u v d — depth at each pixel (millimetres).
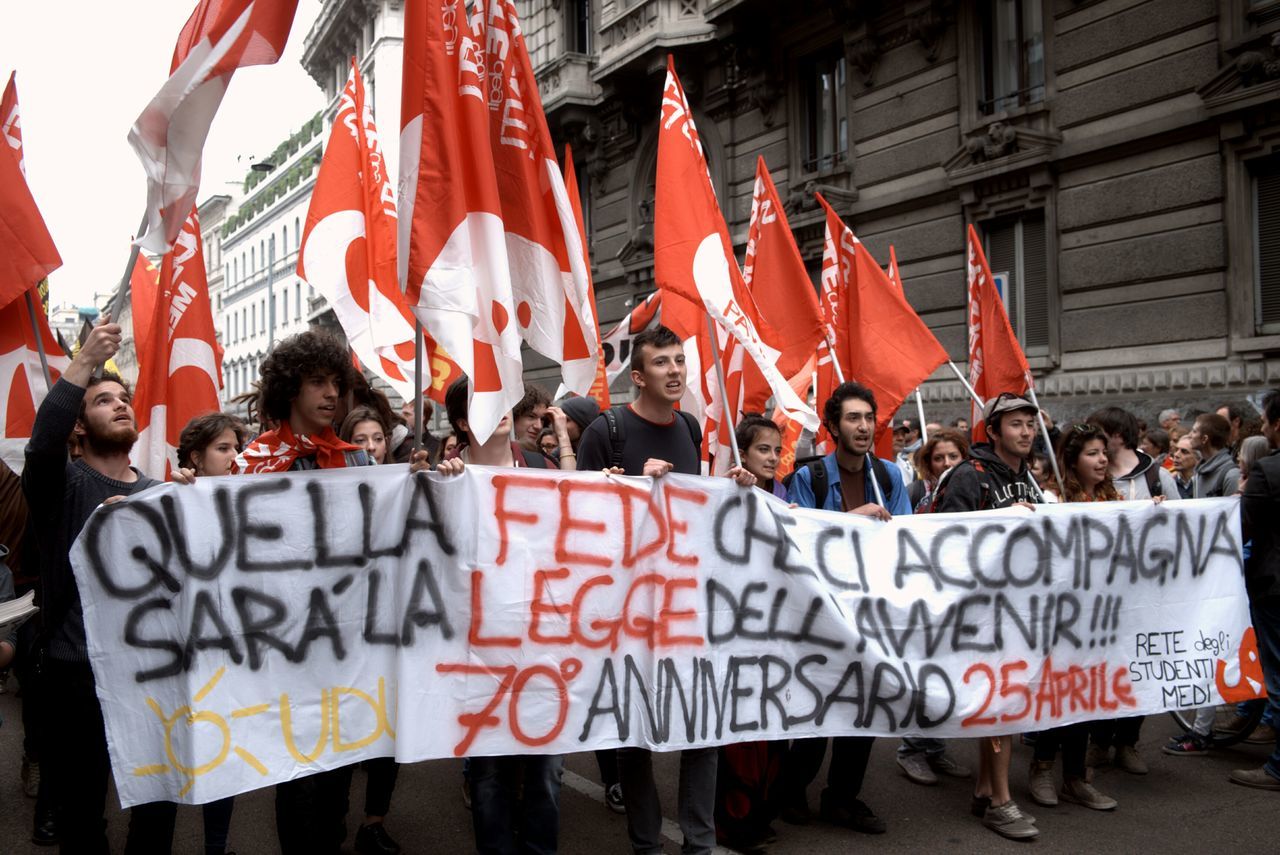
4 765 5566
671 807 4711
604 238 21844
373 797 4070
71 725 3115
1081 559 4410
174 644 3145
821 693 3932
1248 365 10430
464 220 3338
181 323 5117
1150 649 4523
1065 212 12328
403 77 3375
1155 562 4555
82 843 3119
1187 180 11016
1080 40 12062
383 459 4828
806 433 9195
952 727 4105
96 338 3121
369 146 6027
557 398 5879
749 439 4332
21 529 4406
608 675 3598
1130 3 11469
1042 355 12781
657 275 4051
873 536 4113
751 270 5449
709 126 18594
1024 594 4301
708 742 3703
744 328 4031
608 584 3623
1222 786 4797
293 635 3268
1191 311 11047
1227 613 4676
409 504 3395
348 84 6043
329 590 3322
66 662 3117
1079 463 4785
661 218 4090
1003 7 13227
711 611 3791
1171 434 7984
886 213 14922
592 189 22219
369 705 3346
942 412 13836
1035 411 4598
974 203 13477
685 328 5395
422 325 3312
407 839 4324
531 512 3533
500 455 3924
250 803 4902
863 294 5691
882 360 5609
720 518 3830
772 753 4031
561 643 3535
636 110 20047
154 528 3148
